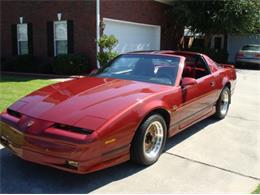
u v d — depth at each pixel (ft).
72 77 42.24
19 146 12.42
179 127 16.70
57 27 49.16
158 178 13.26
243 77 51.75
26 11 51.42
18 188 11.98
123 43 53.01
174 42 70.90
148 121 13.70
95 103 13.08
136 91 14.55
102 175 13.29
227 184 13.03
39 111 12.76
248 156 16.12
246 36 80.18
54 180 12.71
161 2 63.31
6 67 50.93
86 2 45.98
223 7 63.98
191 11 65.46
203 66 20.74
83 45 47.19
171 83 16.35
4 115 13.55
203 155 15.97
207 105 19.92
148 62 17.84
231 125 21.59
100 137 11.62
